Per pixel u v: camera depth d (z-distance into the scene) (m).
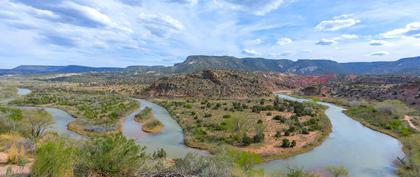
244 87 129.38
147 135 48.94
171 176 7.68
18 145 13.95
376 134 52.84
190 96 117.31
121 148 7.64
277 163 34.62
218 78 133.25
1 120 30.47
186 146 41.41
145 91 131.75
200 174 8.50
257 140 42.75
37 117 34.94
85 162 7.22
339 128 57.94
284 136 46.75
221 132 47.91
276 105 79.88
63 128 51.34
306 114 68.44
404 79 134.75
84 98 109.06
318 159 36.59
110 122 56.97
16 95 115.06
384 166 33.91
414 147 33.22
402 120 63.16
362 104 87.88
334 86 149.12
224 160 9.95
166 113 75.81
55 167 6.51
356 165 34.34
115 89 156.25
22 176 6.79
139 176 7.41
